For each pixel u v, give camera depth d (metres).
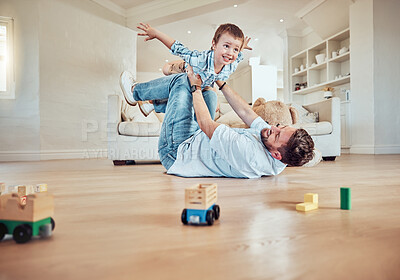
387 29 4.66
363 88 4.74
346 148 5.05
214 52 1.69
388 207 0.90
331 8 5.26
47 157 4.09
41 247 0.54
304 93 6.63
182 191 1.21
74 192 1.20
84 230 0.66
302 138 1.46
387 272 0.43
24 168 2.52
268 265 0.46
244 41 1.75
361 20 4.77
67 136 4.34
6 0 3.96
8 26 3.96
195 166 1.73
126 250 0.53
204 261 0.48
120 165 2.84
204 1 4.64
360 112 4.80
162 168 2.44
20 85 3.99
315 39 6.36
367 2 4.66
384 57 4.64
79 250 0.53
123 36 5.21
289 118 2.65
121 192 1.19
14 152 3.92
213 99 2.01
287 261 0.48
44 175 1.92
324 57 5.85
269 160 1.60
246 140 1.55
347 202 0.87
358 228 0.67
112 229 0.66
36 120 4.02
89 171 2.19
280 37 6.98
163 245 0.55
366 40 4.69
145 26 1.93
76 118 4.46
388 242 0.57
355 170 2.11
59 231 0.65
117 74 5.09
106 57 4.91
